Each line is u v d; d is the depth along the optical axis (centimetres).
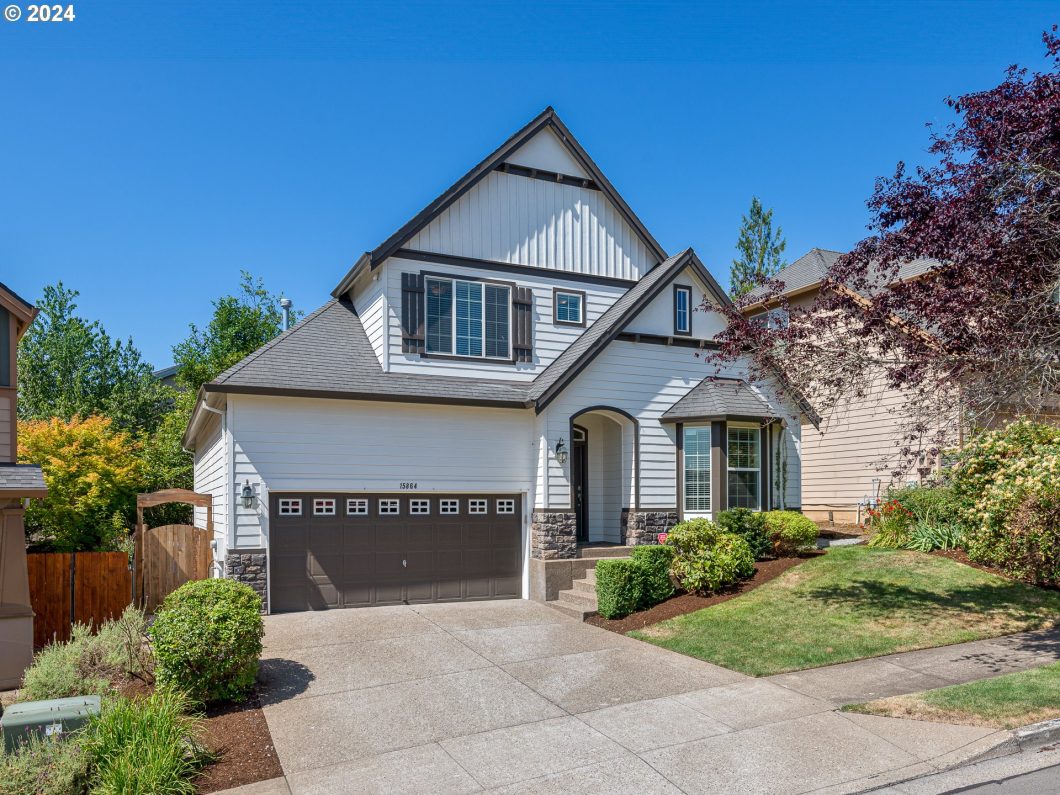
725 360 1188
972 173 918
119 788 601
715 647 1058
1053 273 888
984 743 701
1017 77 921
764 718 798
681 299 1711
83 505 1984
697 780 658
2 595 1047
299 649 1079
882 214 1026
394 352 1482
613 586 1257
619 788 647
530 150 1678
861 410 2119
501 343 1602
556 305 1678
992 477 1183
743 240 4250
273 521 1321
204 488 1759
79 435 2056
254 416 1309
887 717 779
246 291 3094
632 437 1616
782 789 638
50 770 630
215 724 800
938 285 959
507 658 1047
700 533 1357
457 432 1475
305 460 1340
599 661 1029
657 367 1653
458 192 1555
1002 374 941
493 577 1499
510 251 1633
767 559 1492
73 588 1306
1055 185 867
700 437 1631
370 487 1388
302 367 1401
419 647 1097
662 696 882
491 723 807
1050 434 1166
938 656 972
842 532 1870
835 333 1095
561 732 779
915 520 1538
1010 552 1180
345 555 1374
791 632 1093
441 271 1549
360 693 902
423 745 750
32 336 3109
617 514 1659
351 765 703
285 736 771
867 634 1063
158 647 829
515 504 1538
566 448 1516
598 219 1758
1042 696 794
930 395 1030
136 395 3136
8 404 1144
